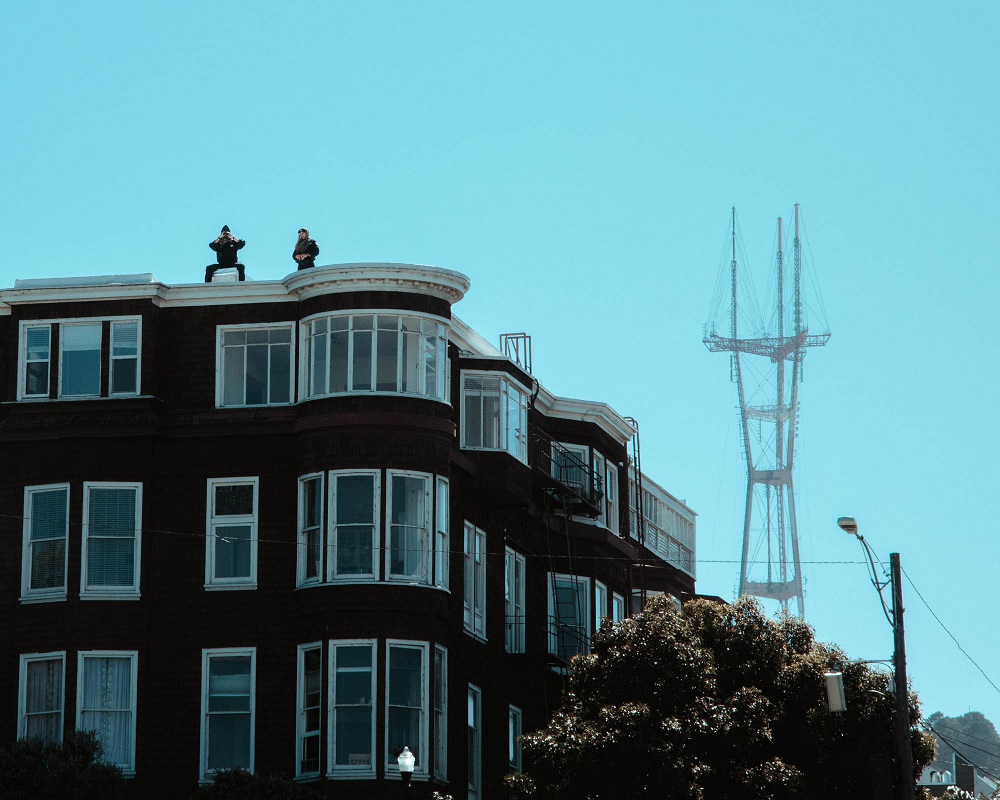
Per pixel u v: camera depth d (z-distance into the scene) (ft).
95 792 266.36
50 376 301.22
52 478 296.30
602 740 265.34
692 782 265.34
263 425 295.28
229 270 322.34
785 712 287.69
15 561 294.46
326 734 278.46
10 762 264.11
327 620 283.18
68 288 302.86
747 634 294.66
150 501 295.69
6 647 291.58
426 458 291.38
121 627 290.56
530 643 338.54
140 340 301.22
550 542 347.97
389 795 276.41
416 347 295.07
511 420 325.42
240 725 286.66
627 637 281.54
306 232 320.29
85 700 287.89
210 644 289.33
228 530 294.05
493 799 311.47
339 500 287.69
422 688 283.79
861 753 282.56
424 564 288.10
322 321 295.89
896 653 273.95
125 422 296.30
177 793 284.00
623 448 386.52
